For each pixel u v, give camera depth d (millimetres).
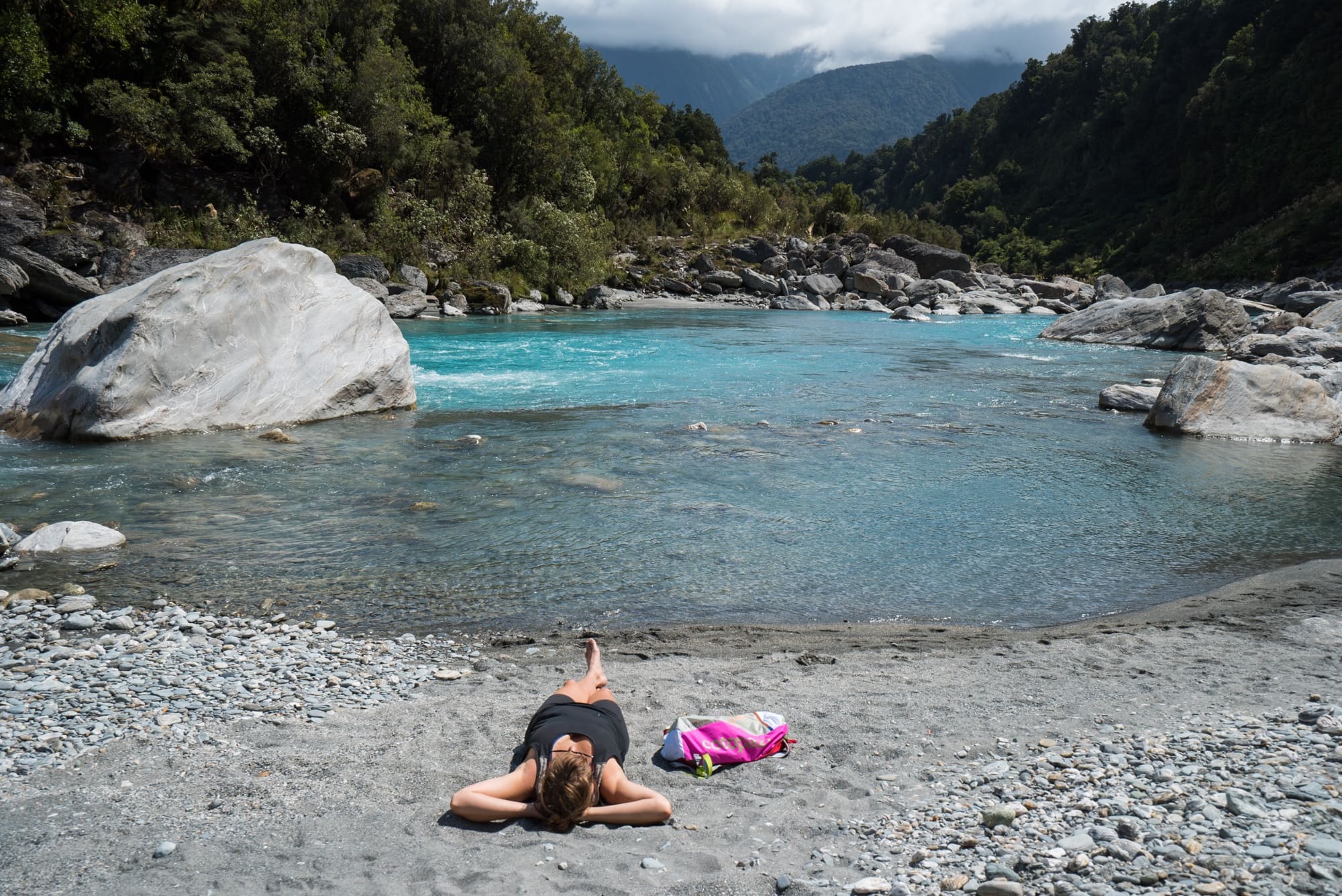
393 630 6547
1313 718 4781
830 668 5855
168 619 6625
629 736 4828
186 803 4070
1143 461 12312
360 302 15500
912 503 10039
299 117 38406
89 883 3406
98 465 11070
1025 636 6516
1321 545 8773
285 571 7727
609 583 7559
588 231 48156
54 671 5648
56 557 7945
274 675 5684
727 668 5848
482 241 41469
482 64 48250
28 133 31078
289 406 14023
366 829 3877
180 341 13102
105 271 29328
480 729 4910
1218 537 9023
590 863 3604
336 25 40812
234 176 36625
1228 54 100438
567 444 12695
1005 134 156625
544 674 5758
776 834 3850
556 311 39344
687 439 13094
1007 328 35844
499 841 3801
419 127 43406
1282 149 83688
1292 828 3576
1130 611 7109
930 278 55500
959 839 3701
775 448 12586
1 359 17828
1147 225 99875
